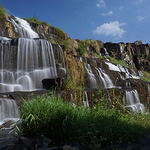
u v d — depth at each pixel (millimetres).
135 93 12008
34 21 18516
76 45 20453
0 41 10281
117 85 14383
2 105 6250
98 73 13641
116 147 3719
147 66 30672
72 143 3723
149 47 32719
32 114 3857
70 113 3951
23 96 6969
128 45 31250
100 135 3988
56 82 9742
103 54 27688
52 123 3826
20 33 14734
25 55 10148
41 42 10812
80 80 11984
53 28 18938
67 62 11531
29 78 9930
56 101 4312
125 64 27562
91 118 4387
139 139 4359
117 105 7031
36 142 3531
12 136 3939
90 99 8938
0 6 14586
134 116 6336
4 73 9141
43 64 10648
